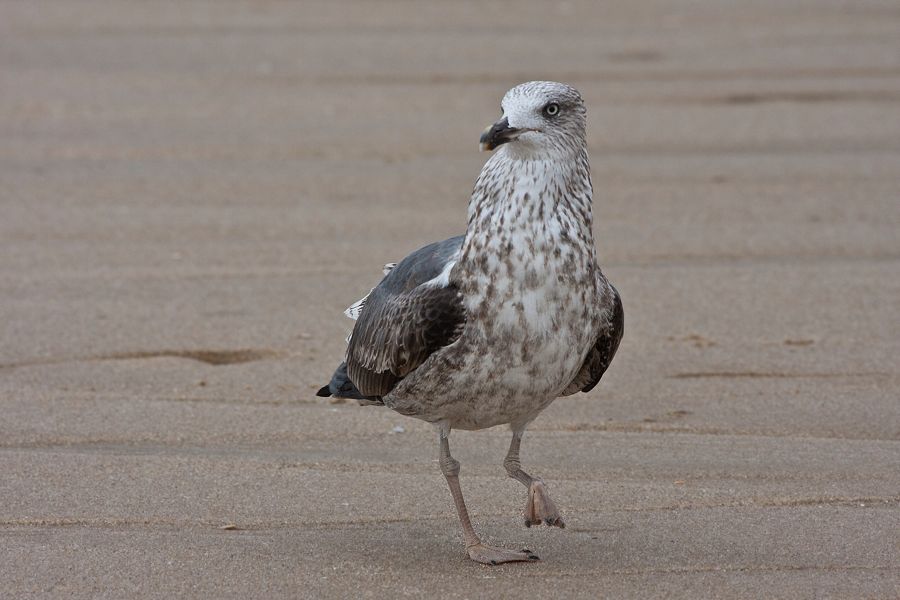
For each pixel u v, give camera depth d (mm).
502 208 8430
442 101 23922
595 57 27375
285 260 16203
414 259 9297
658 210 18281
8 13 31359
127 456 10820
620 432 11633
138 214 17906
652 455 11086
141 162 20344
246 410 11969
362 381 9484
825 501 10109
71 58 27078
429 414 9148
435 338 8688
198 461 10766
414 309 8758
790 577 8797
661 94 24469
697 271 15992
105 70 26156
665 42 28844
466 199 18656
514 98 8492
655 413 12062
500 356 8539
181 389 12430
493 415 8953
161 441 11234
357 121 22688
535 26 30578
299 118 22875
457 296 8594
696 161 20594
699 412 12070
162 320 14180
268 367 13039
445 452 9227
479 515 9922
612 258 16422
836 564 9000
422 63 26797
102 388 12383
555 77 25594
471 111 23219
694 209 18344
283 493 10195
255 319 14273
